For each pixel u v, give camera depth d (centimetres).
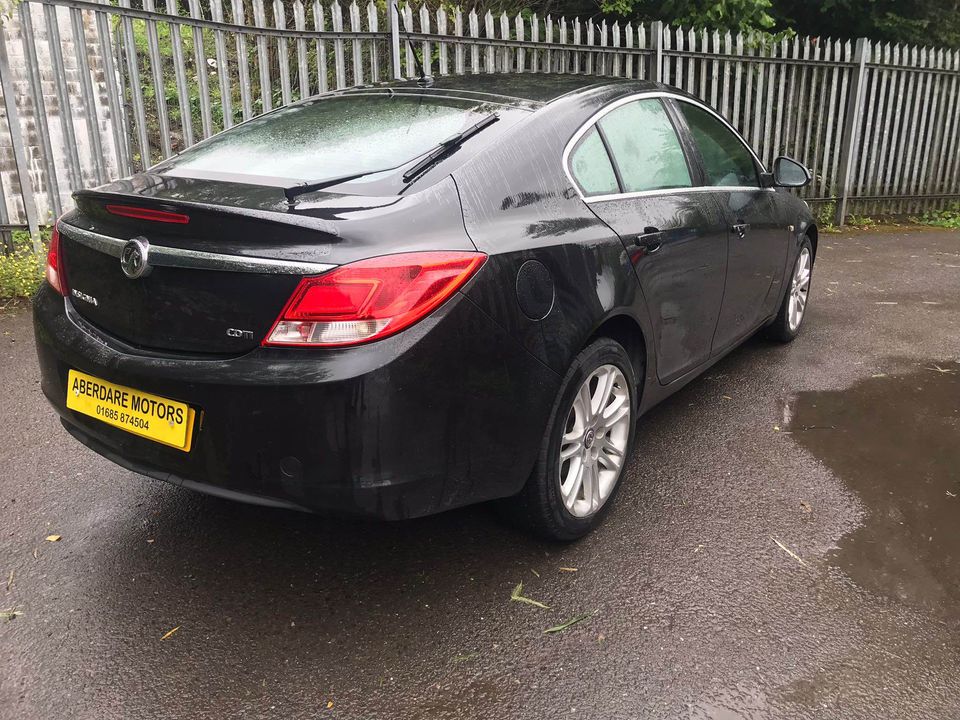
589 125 294
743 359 480
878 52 912
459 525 288
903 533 291
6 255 564
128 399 227
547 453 251
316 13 644
